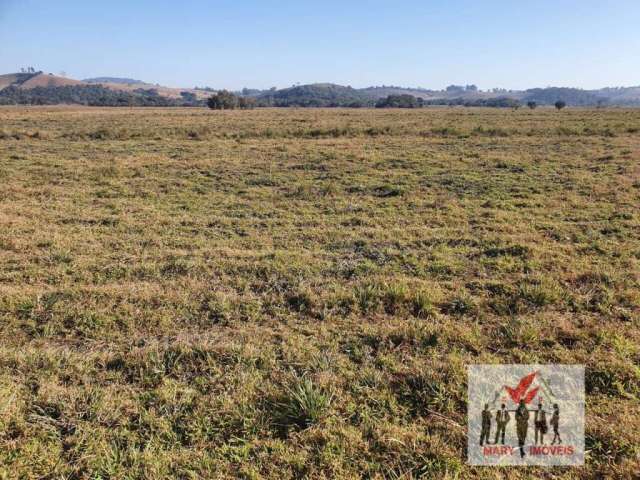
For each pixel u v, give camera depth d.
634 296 5.36
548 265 6.53
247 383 3.99
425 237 7.92
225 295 5.64
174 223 8.94
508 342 4.57
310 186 12.26
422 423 3.54
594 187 11.41
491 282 5.93
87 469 3.13
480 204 10.30
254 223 9.02
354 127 28.50
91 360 4.36
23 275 6.30
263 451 3.28
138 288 5.84
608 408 3.62
